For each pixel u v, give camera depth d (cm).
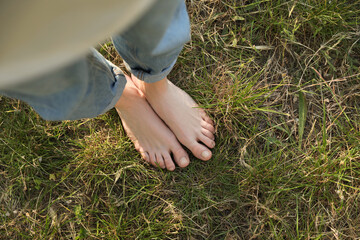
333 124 71
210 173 70
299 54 74
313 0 72
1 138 69
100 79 46
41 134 71
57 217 68
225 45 74
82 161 69
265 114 72
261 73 74
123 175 70
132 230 67
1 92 38
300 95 72
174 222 67
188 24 46
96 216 68
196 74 74
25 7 15
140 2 20
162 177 69
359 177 67
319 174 67
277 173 68
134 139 69
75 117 49
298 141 71
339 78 73
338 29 72
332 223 66
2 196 68
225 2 74
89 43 19
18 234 67
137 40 41
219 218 68
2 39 16
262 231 67
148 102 69
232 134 71
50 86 35
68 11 17
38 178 69
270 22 73
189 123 69
